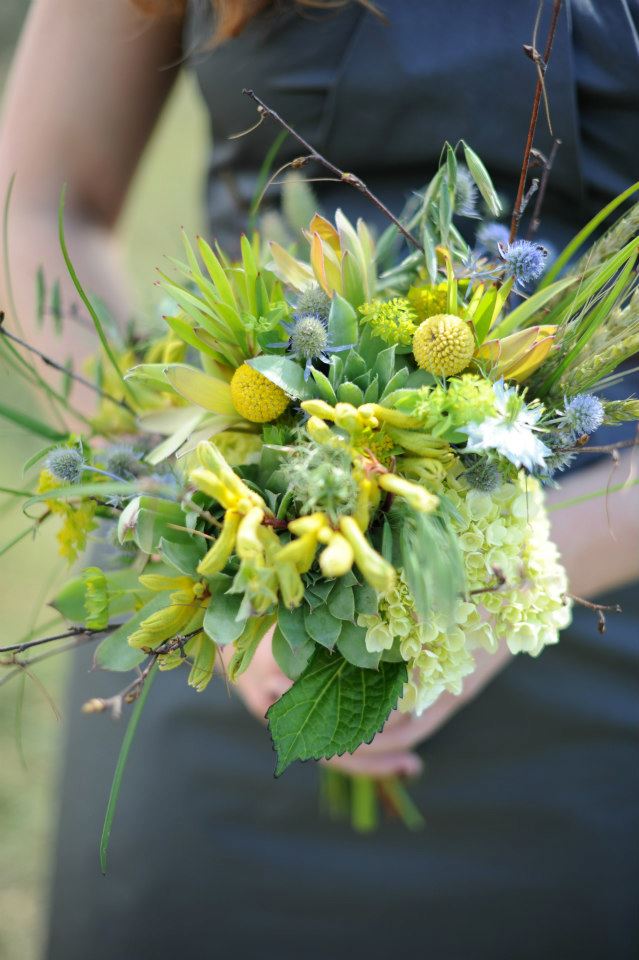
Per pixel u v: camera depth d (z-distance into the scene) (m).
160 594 0.68
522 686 1.18
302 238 0.82
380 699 0.68
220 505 0.67
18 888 2.01
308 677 0.68
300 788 1.25
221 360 0.72
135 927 1.29
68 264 0.68
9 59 3.87
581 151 0.96
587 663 1.17
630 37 0.93
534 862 1.25
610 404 0.70
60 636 0.70
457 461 0.68
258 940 1.30
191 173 3.32
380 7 0.96
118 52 1.13
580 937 1.27
